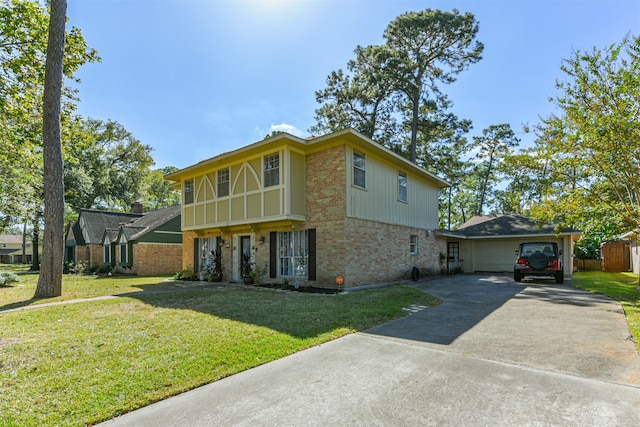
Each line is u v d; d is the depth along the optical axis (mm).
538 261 13617
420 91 23984
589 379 3777
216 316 6785
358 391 3527
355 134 10906
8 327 5961
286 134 11016
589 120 9023
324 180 11680
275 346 4953
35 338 5258
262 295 9719
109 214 27047
